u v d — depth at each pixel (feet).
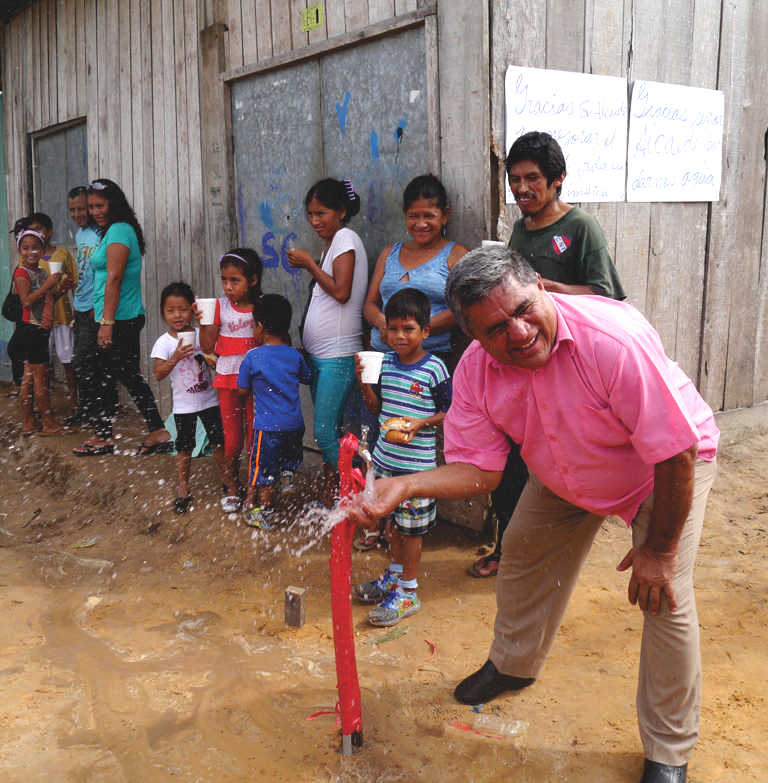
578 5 14.21
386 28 14.73
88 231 21.29
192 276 22.03
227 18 19.04
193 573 13.89
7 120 31.24
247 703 9.73
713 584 12.74
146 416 20.70
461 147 13.74
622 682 10.03
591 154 14.90
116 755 8.74
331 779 8.36
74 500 17.85
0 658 10.84
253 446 15.34
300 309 18.15
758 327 19.65
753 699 9.59
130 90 23.68
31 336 21.70
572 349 7.14
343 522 8.22
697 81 16.72
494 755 8.68
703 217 17.62
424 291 13.56
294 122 17.54
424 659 10.77
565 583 9.16
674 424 6.79
